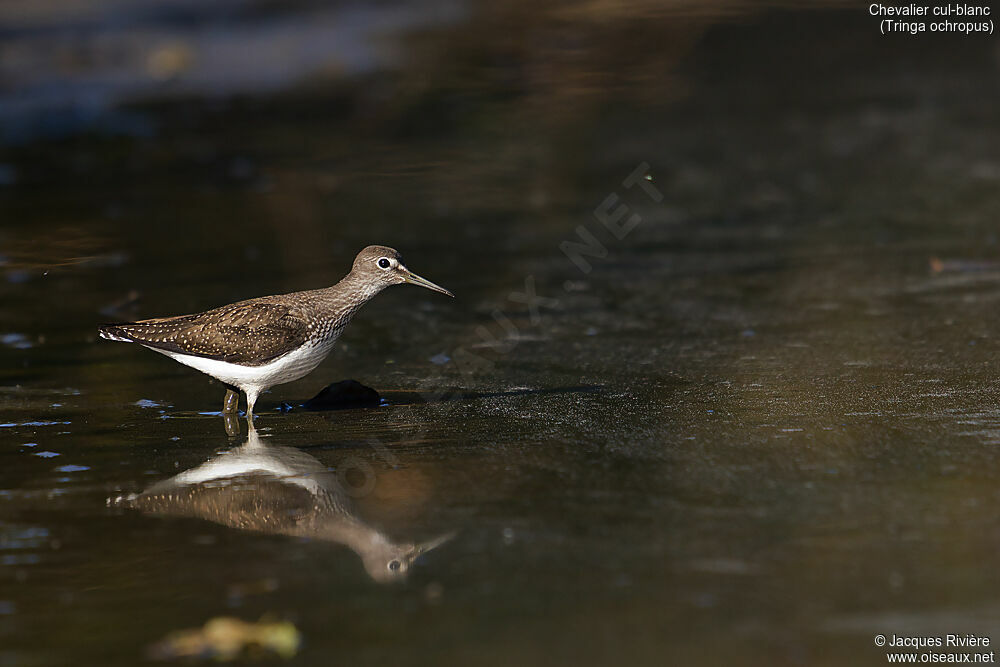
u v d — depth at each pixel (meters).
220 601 7.26
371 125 23.67
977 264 15.54
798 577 7.30
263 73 26.98
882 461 9.23
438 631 6.79
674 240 17.62
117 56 27.95
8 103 25.03
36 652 6.68
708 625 6.75
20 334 13.92
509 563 7.67
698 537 7.95
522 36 28.67
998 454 9.26
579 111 24.48
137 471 9.72
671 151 22.33
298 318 11.49
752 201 19.47
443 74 26.52
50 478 9.55
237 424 11.04
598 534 8.07
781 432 10.05
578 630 6.75
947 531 7.86
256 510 8.80
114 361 13.08
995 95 25.16
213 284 15.66
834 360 12.16
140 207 19.34
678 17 29.39
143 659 6.58
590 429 10.42
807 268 15.89
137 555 8.02
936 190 19.41
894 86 26.12
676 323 13.92
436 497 8.91
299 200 19.77
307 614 7.07
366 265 11.85
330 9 32.16
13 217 18.55
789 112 24.58
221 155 22.17
